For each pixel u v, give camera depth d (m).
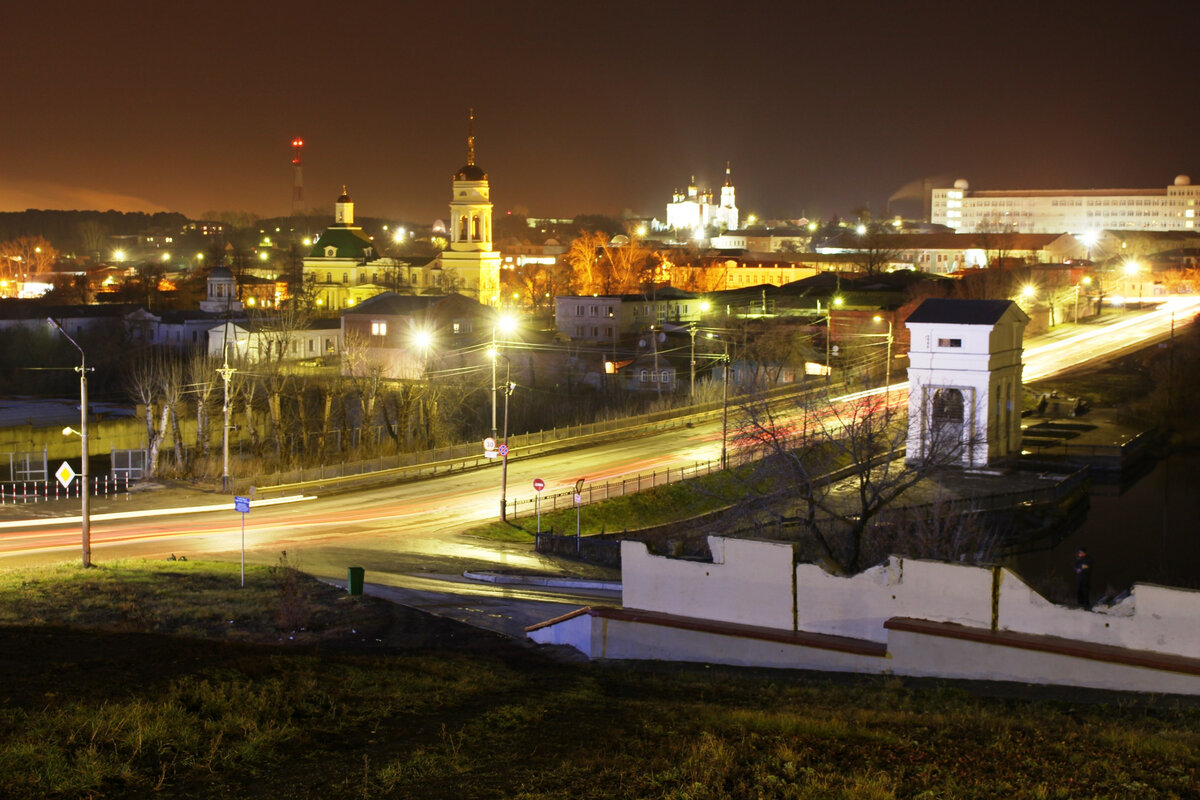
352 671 25.56
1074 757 18.56
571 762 18.50
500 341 131.12
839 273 181.62
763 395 65.06
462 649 32.31
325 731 20.30
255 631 34.69
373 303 139.75
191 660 25.06
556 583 47.81
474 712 22.23
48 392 123.38
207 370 93.75
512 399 110.81
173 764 17.84
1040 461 83.38
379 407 98.12
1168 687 22.89
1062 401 108.44
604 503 67.44
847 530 53.75
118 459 87.62
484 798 16.81
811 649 26.70
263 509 65.50
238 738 19.50
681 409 99.88
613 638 29.83
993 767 18.25
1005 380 82.50
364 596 40.81
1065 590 54.19
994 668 24.67
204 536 57.19
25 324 140.38
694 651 28.56
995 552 54.53
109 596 38.38
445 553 55.38
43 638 27.73
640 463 80.06
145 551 52.78
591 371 125.44
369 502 68.06
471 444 84.12
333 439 90.62
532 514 64.75
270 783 17.34
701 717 21.47
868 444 51.16
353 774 17.84
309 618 36.41
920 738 19.95
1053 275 167.00
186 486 71.81
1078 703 22.48
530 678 26.53
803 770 18.02
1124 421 102.12
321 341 139.25
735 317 145.88
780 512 59.25
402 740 19.95
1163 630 23.53
